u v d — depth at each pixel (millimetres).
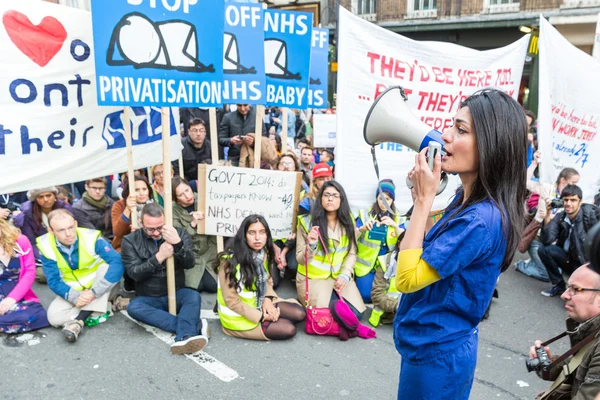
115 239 4461
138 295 3693
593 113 5504
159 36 3156
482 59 4695
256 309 3504
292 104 4355
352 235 3869
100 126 4055
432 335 1496
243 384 2967
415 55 4316
